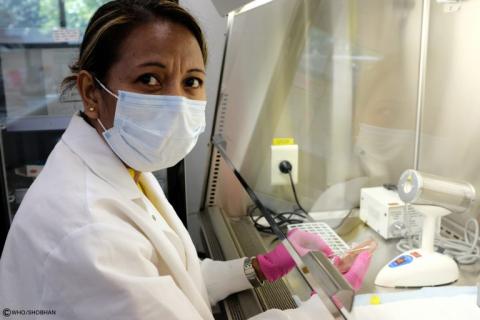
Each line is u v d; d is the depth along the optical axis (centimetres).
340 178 135
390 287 82
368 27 150
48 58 200
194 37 80
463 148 116
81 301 60
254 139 156
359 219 109
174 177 192
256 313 99
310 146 153
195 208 206
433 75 131
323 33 161
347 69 156
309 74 163
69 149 78
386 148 143
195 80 81
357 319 69
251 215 148
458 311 75
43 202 67
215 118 185
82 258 60
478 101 111
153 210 91
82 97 81
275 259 108
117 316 60
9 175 211
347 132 152
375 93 149
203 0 187
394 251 94
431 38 132
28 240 64
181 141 82
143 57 73
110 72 77
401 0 140
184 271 80
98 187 72
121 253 64
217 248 137
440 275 85
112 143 82
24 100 203
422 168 134
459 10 118
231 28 166
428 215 93
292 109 165
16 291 64
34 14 197
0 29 192
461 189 96
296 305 99
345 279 76
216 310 107
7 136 209
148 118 78
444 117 126
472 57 114
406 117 141
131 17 73
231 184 165
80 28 199
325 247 91
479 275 89
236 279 107
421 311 75
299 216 111
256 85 171
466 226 100
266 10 159
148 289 63
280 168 143
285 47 168
